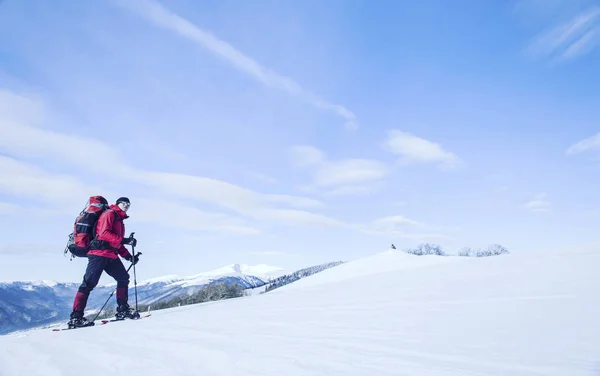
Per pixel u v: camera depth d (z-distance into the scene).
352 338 2.91
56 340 3.93
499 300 3.95
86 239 5.78
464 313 3.52
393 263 27.02
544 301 3.60
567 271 5.37
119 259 6.09
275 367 2.27
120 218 6.10
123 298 6.05
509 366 1.89
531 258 7.64
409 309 4.07
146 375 2.39
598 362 1.81
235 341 3.14
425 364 2.06
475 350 2.25
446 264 9.52
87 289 5.55
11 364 3.10
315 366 2.22
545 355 2.02
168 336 3.62
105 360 2.89
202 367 2.44
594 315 2.83
